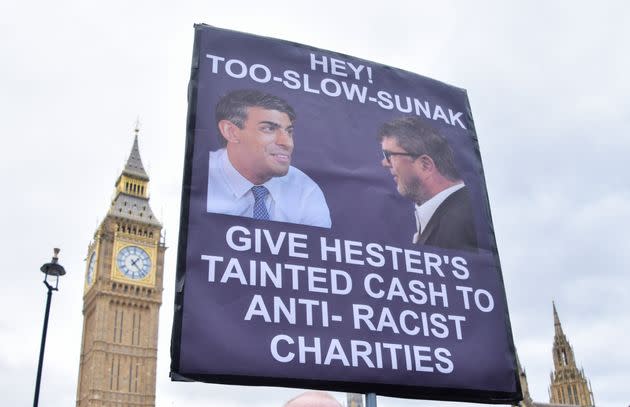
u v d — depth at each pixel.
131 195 150.88
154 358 138.62
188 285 10.93
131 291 140.75
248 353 10.73
